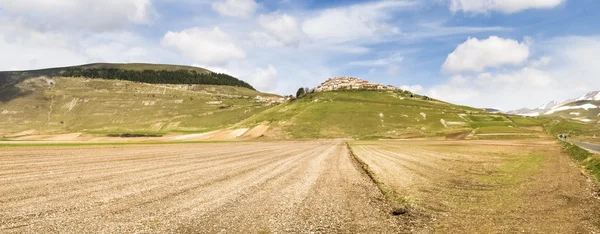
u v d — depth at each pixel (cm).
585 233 1205
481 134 13275
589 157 3781
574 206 1616
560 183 2297
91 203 1541
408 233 1223
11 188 1848
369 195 1958
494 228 1272
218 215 1403
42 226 1184
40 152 4369
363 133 14788
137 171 2689
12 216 1295
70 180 2170
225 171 2861
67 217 1305
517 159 4256
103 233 1131
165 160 3697
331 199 1819
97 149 5325
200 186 2069
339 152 5800
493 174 2828
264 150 6156
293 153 5475
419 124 16350
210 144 8381
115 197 1683
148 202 1594
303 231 1229
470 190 2080
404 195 1927
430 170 3147
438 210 1566
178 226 1232
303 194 1934
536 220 1379
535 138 11694
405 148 6956
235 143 9562
